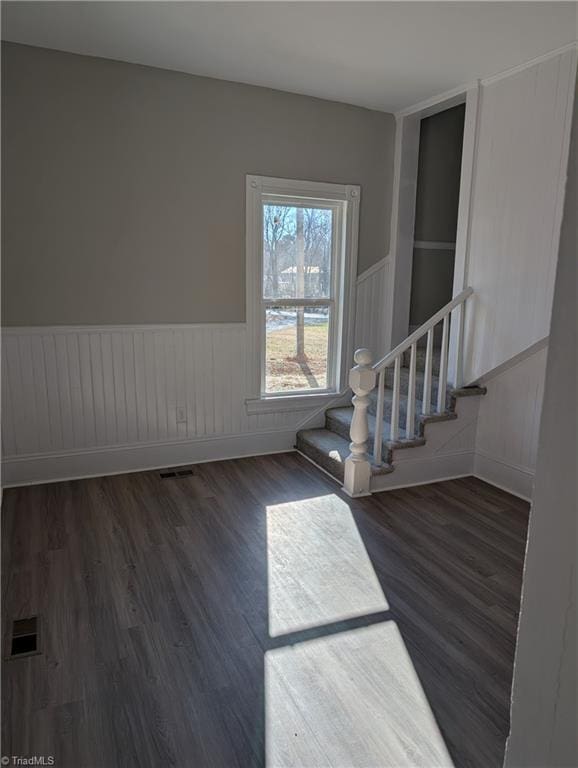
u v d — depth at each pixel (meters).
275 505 3.37
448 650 2.08
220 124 3.70
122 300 3.62
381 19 2.69
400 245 4.45
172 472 3.87
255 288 4.02
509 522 3.22
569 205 0.43
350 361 4.50
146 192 3.57
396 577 2.59
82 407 3.64
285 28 2.83
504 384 3.72
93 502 3.34
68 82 3.26
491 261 3.60
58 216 3.37
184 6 2.62
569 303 0.44
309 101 3.95
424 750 1.64
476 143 3.61
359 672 1.96
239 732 1.69
